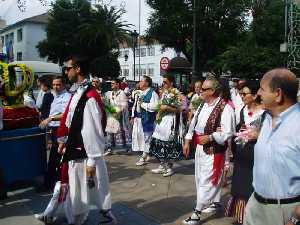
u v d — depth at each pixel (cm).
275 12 3616
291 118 279
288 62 2236
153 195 670
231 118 516
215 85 525
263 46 3641
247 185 489
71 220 481
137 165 894
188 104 886
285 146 275
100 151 473
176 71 2831
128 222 544
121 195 671
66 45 4606
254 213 304
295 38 2228
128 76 6938
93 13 4612
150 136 882
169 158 788
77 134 473
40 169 686
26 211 588
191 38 3669
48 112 805
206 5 3497
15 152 654
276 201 284
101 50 4556
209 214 572
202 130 528
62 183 482
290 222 272
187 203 627
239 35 3719
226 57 3425
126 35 4612
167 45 3844
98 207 496
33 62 2261
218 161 524
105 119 488
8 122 651
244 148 487
